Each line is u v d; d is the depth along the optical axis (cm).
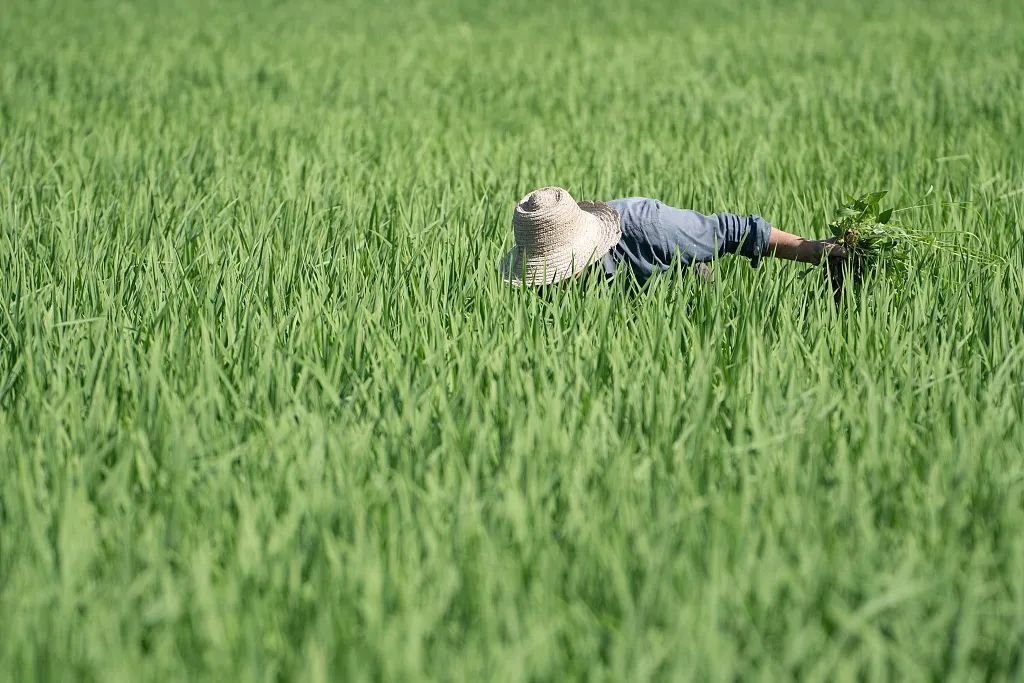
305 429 407
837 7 2067
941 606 311
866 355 469
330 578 326
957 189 782
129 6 2228
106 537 352
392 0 2358
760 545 337
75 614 312
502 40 1731
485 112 1153
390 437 399
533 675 292
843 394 433
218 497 361
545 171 855
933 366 445
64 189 811
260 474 384
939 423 402
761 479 368
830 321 502
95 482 384
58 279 588
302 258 605
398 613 318
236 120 1106
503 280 528
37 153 934
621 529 340
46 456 395
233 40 1739
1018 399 425
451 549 338
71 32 1812
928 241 561
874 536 335
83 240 661
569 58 1512
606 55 1541
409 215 719
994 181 791
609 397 434
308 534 346
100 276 577
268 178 834
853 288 527
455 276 567
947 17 1875
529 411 412
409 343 477
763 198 769
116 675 290
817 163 883
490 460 397
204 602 312
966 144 916
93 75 1377
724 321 495
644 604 304
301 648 309
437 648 299
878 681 282
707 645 289
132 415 444
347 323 498
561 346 470
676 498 362
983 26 1719
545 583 319
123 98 1244
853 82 1260
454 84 1325
